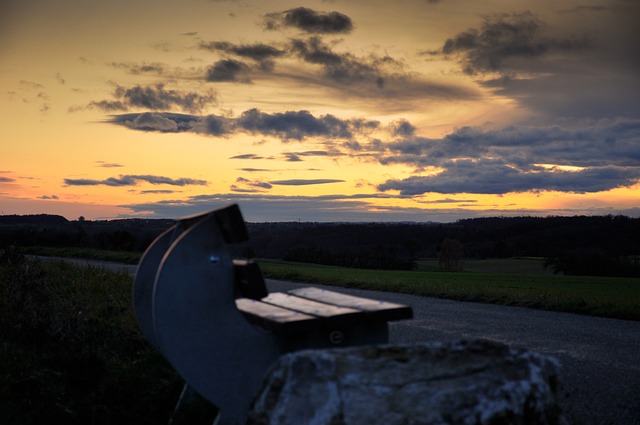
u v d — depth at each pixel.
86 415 4.93
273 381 3.20
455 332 10.12
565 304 13.30
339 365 3.17
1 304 8.96
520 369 3.32
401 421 3.02
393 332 10.14
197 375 3.84
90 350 6.46
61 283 12.19
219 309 3.88
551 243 81.19
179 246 3.86
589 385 6.36
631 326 10.88
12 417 4.87
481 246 86.19
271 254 63.31
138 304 5.13
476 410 3.11
